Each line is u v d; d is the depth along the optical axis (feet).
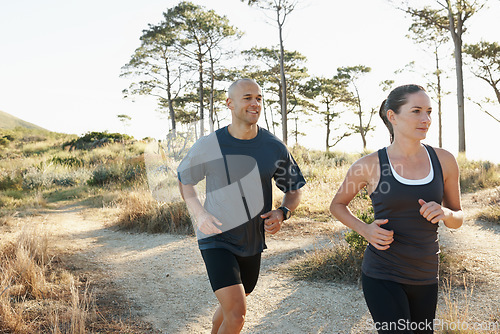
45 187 50.65
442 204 7.36
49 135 148.66
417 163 6.67
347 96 138.51
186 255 18.86
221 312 8.88
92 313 11.91
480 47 85.10
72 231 24.47
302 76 122.42
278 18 86.22
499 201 27.84
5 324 10.54
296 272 15.52
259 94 8.10
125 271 16.57
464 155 56.85
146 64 121.29
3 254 16.12
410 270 6.49
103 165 58.29
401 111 6.57
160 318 12.07
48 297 13.01
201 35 114.21
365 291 6.73
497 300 12.09
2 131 141.28
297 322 11.56
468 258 16.11
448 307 10.91
